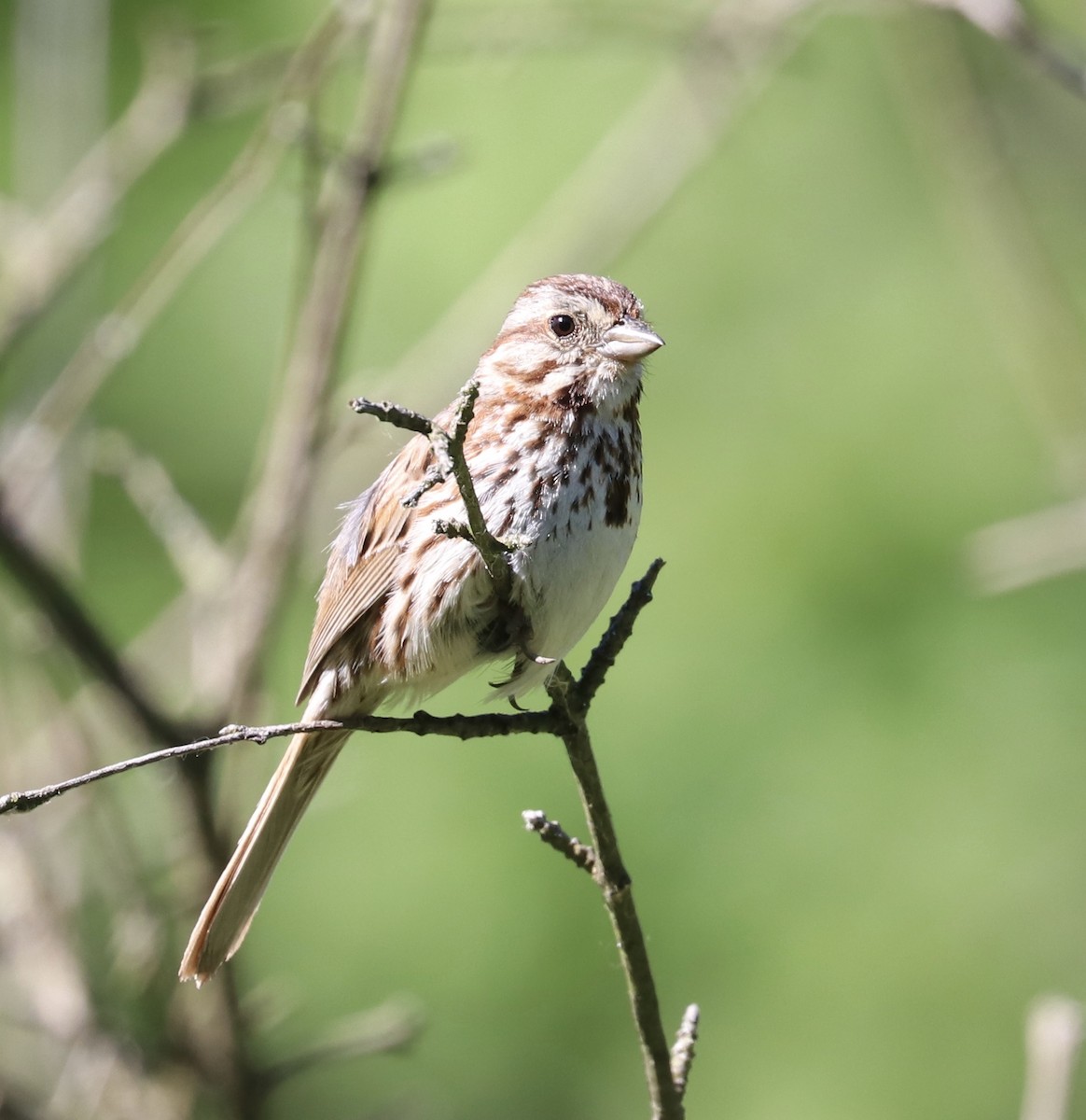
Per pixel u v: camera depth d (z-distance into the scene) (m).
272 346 14.18
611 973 12.70
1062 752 13.09
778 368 14.42
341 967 12.77
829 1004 12.71
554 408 7.83
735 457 14.02
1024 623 13.43
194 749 6.63
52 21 12.23
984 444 13.95
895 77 13.82
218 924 7.96
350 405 6.07
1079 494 12.32
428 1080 12.68
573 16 11.75
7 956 10.25
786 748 13.09
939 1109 12.42
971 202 12.37
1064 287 14.27
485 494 7.75
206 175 14.25
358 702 8.31
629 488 7.95
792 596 13.48
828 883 12.90
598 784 6.93
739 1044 12.62
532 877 12.80
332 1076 12.74
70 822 10.90
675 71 12.71
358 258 10.21
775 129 15.38
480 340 11.97
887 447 13.99
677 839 12.91
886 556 13.59
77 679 10.95
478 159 13.95
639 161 12.43
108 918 11.20
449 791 13.02
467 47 11.70
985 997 12.70
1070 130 16.53
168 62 11.55
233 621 10.23
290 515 10.26
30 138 12.17
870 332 14.54
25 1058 11.20
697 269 14.84
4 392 12.71
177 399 14.08
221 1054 10.07
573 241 12.36
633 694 13.23
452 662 7.95
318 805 11.78
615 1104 12.54
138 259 14.09
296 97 10.43
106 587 13.49
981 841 12.96
